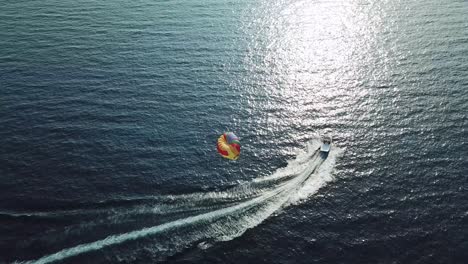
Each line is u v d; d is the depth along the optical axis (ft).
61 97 249.55
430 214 177.37
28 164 203.10
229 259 160.66
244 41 312.29
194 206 181.47
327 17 350.64
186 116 235.40
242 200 184.65
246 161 205.87
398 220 175.22
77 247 163.73
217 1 381.40
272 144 216.95
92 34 318.65
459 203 181.78
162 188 190.49
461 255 161.07
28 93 252.83
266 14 355.15
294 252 163.22
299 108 242.78
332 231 170.91
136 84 261.24
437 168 199.31
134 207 180.75
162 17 347.15
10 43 306.55
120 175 197.26
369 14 353.51
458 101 241.96
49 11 357.41
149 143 216.13
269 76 271.49
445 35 312.50
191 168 201.57
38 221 173.78
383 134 221.05
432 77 263.90
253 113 238.89
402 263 158.71
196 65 281.74
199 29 328.49
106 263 158.30
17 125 227.61
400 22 337.31
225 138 200.44
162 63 283.18
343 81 266.57
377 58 289.33
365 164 202.80
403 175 196.13
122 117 233.96
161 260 159.84
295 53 298.35
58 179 194.80
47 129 224.74
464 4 363.76
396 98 247.70
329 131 224.94
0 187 190.08
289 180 194.80
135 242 165.99
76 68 277.23
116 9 361.10
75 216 176.24
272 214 177.88
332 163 203.72
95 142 216.33
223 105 244.63
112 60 285.84
